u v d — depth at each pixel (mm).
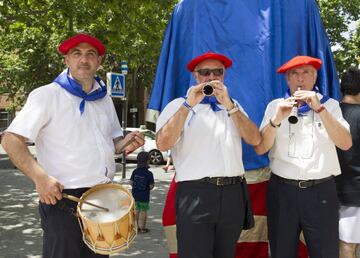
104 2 8281
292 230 3221
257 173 3887
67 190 2973
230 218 2986
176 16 4047
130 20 8789
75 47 3066
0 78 25984
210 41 3930
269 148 3186
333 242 3168
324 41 4004
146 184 7156
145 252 6070
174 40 4004
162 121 3164
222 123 3055
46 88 3014
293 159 3184
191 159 3021
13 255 5879
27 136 2842
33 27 10602
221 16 3945
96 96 3156
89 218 2768
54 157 2984
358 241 3629
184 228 2980
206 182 2963
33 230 7176
